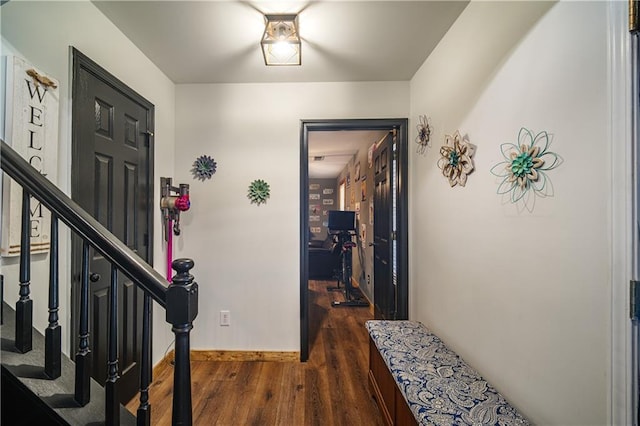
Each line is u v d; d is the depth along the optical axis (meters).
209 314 2.36
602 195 0.79
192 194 2.37
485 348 1.31
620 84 0.75
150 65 2.02
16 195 1.05
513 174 1.12
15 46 1.09
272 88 2.37
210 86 2.37
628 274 0.74
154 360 2.03
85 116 1.42
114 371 0.92
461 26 1.54
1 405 0.91
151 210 2.00
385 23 1.64
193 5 1.49
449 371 1.33
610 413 0.77
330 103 2.36
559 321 0.92
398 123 2.34
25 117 1.08
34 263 1.16
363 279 4.16
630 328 0.74
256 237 2.37
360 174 4.38
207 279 2.37
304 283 2.35
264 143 2.37
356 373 2.15
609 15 0.77
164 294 0.86
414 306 2.28
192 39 1.78
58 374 0.97
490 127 1.28
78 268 1.37
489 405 1.08
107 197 1.58
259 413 1.70
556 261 0.93
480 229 1.35
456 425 0.98
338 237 4.38
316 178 7.60
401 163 2.36
